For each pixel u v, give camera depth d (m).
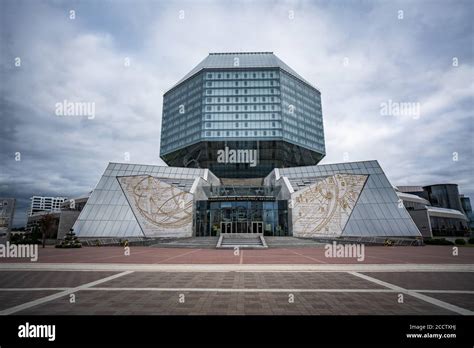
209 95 91.81
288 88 94.88
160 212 43.91
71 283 11.84
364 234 39.91
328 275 13.83
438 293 10.01
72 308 8.21
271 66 94.38
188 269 15.62
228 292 10.18
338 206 43.09
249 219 48.34
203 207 49.53
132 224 42.22
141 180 45.44
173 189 45.12
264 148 88.75
